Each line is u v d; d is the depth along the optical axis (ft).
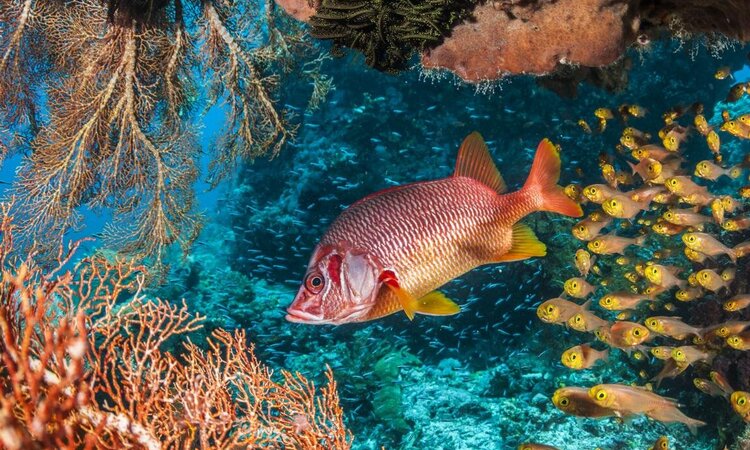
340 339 9.52
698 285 4.86
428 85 12.17
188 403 2.55
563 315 4.68
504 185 2.61
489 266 9.44
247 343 9.04
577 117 11.65
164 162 5.87
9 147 6.07
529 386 7.77
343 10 3.32
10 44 5.36
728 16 2.98
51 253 5.36
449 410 7.55
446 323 9.61
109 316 2.62
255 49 5.82
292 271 12.72
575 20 3.12
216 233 16.49
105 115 5.47
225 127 6.13
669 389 6.61
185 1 5.52
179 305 9.95
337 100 13.20
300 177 12.65
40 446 1.79
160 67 5.61
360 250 2.36
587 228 4.92
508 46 3.32
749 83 4.31
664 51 12.25
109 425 2.31
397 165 12.07
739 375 5.36
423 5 3.29
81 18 5.27
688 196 4.59
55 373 2.27
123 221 5.90
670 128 4.69
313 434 2.80
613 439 6.27
